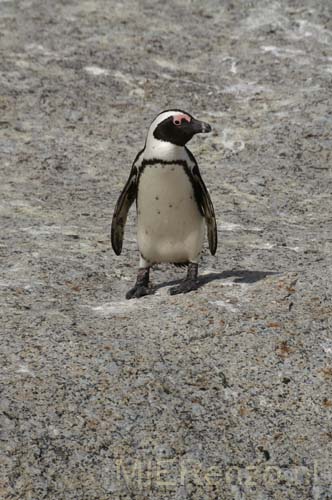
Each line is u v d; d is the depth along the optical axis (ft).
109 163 87.25
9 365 48.47
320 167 87.51
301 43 105.70
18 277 60.64
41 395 46.60
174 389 48.01
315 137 91.20
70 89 98.12
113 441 44.83
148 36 107.04
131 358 49.52
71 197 80.12
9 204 77.61
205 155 89.30
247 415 47.32
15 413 45.39
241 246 68.95
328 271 59.16
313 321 53.36
